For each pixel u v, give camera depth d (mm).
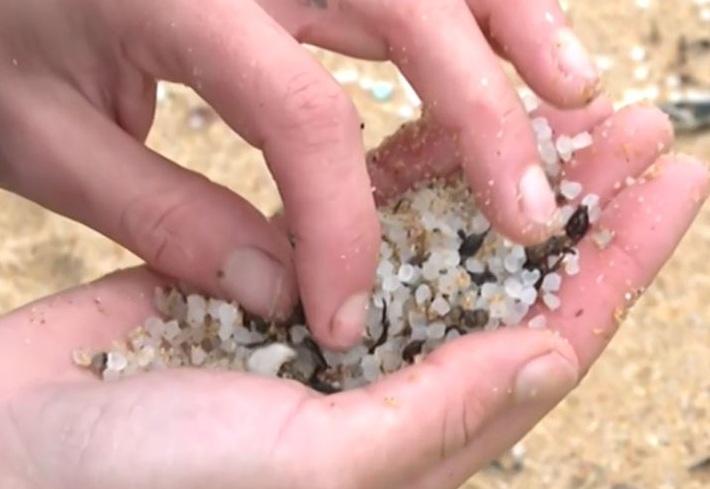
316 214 392
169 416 386
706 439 584
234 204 425
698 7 715
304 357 431
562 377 400
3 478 391
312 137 388
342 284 397
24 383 404
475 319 430
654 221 429
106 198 435
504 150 394
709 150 660
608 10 715
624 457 581
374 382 409
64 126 440
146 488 384
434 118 414
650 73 691
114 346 423
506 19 408
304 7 424
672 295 616
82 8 423
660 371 598
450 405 392
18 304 624
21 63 439
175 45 406
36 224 646
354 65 691
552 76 405
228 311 427
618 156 439
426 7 400
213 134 671
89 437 388
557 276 430
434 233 436
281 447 381
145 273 438
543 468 579
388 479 391
